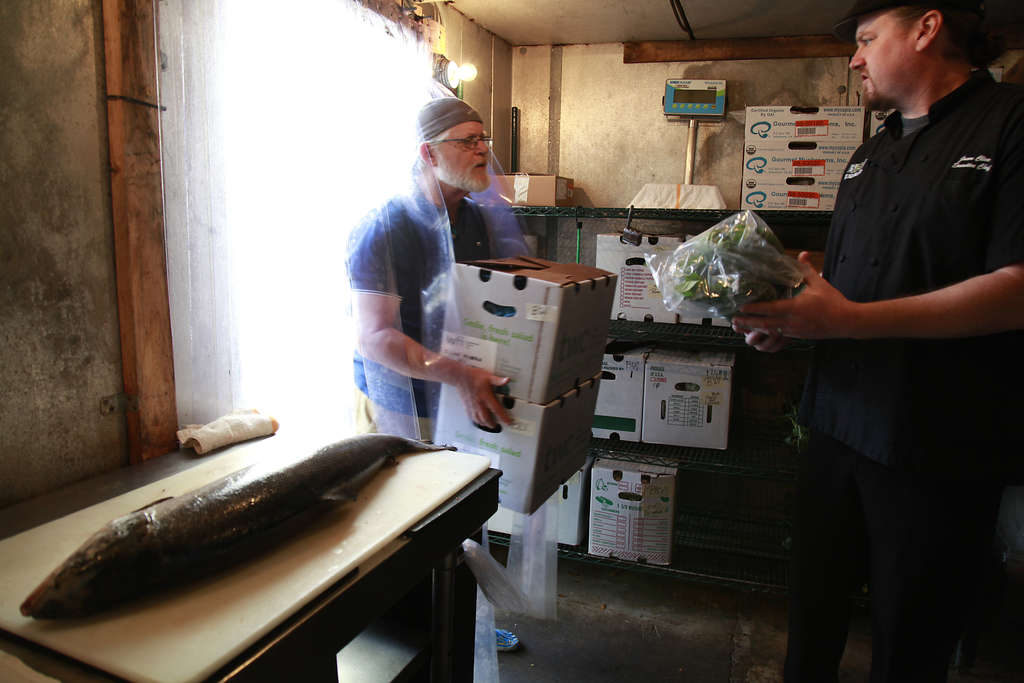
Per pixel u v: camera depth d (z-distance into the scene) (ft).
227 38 4.86
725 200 9.82
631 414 8.20
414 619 4.21
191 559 2.55
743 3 8.05
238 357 5.20
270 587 2.64
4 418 3.59
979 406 4.14
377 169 5.72
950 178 4.12
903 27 4.29
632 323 8.15
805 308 3.90
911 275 4.32
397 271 5.08
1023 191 3.79
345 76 5.93
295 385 5.74
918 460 4.24
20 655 2.27
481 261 4.91
